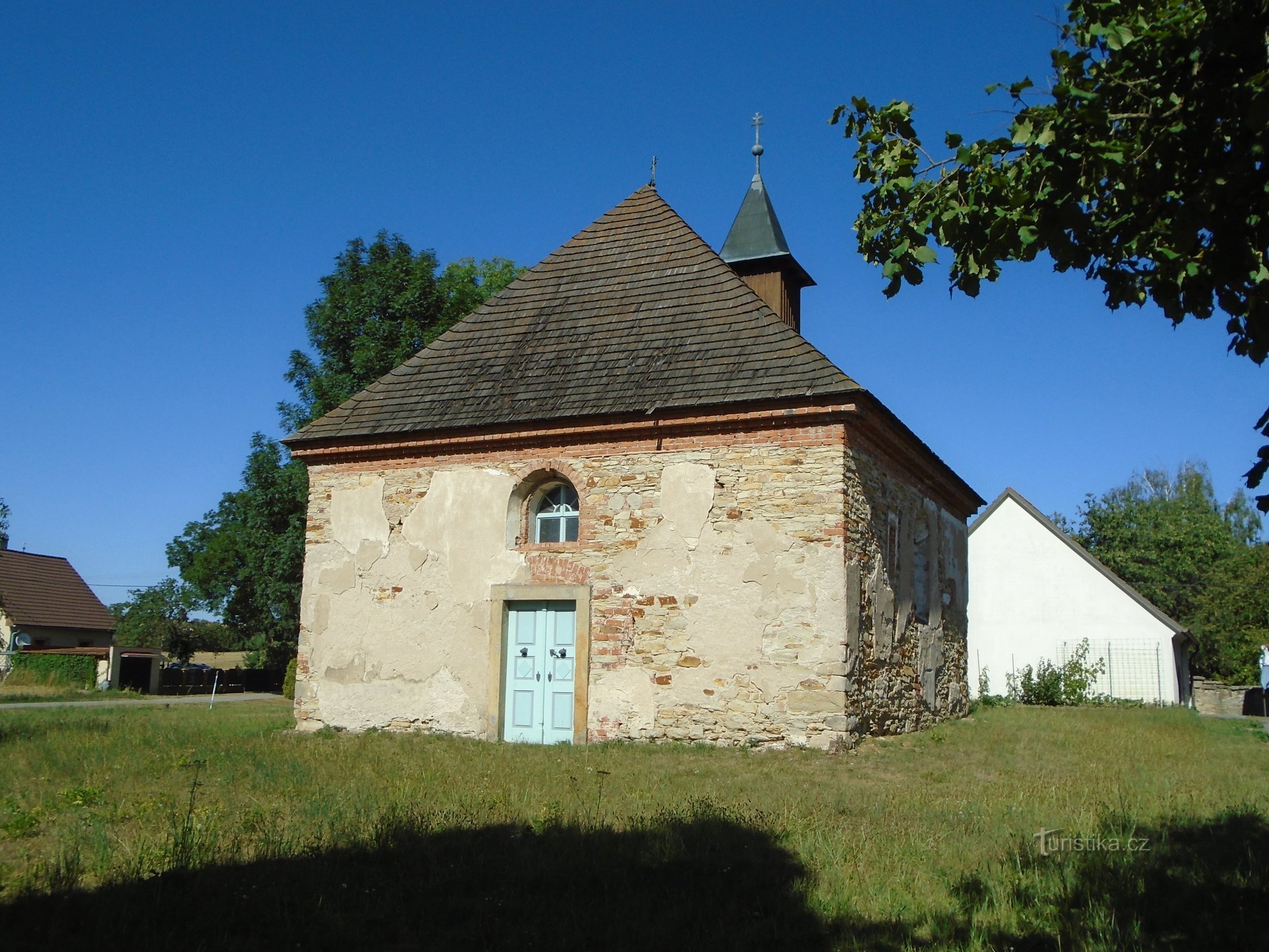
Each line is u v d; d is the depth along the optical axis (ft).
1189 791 30.81
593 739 42.27
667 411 42.24
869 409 41.09
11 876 19.33
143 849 20.45
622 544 43.09
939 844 22.39
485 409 46.39
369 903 18.01
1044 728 53.88
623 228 53.67
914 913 17.85
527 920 17.39
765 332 43.98
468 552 46.01
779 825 23.88
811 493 40.24
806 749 38.58
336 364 106.63
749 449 41.52
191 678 129.29
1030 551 108.27
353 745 40.47
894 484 48.32
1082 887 19.08
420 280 106.63
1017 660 106.42
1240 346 15.34
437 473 47.29
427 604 46.47
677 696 41.24
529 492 46.32
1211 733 57.77
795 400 40.34
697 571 41.65
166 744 39.09
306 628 48.60
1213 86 13.65
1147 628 103.40
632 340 46.98
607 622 42.86
